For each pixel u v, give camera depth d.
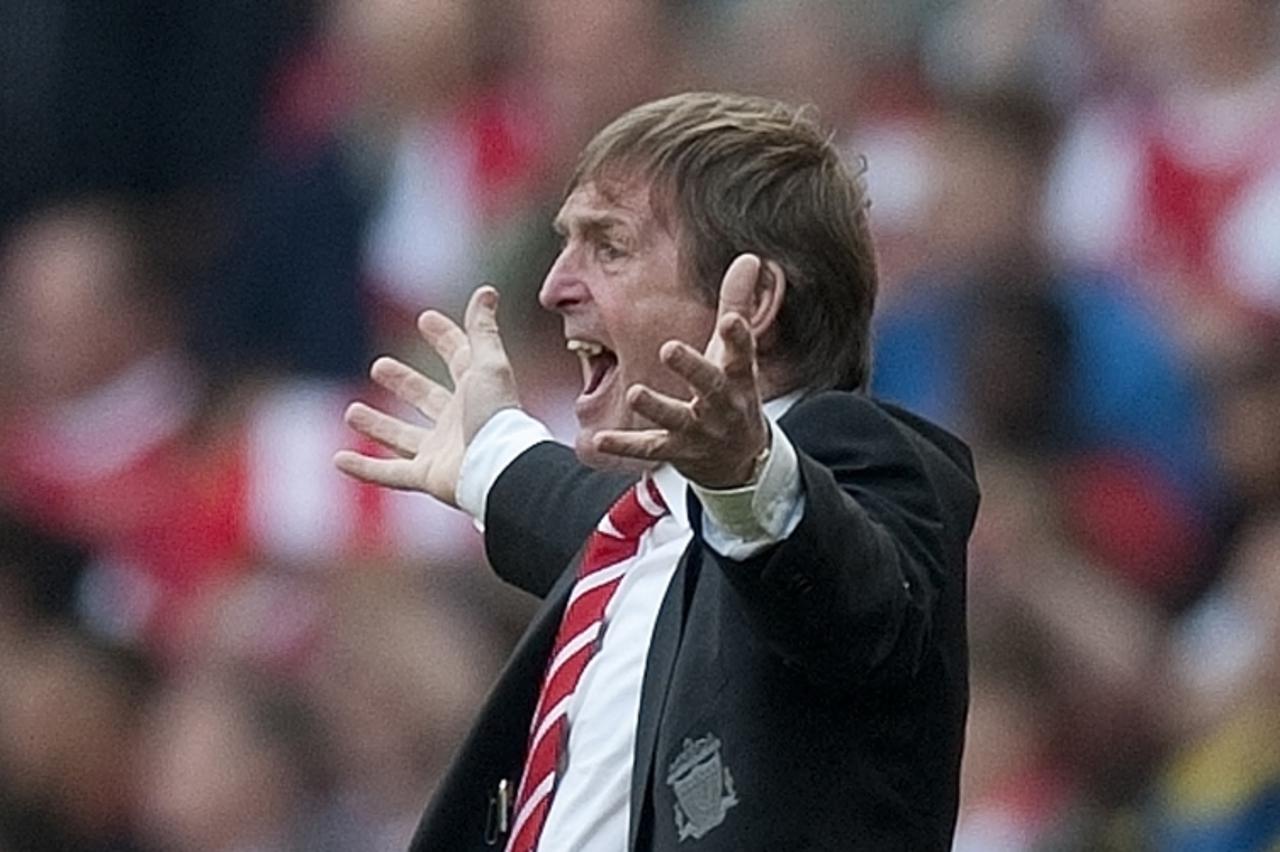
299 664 29.59
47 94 38.59
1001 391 30.48
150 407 34.44
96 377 34.84
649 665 14.54
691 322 14.80
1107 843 26.97
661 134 14.95
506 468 16.42
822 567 13.51
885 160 32.59
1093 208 32.47
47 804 30.16
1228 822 26.77
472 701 28.75
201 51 38.44
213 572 32.03
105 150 38.34
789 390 14.92
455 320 33.31
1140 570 29.73
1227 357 31.03
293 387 33.94
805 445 14.34
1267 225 31.89
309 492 32.00
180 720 29.38
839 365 14.98
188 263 36.75
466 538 31.00
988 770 27.00
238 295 34.97
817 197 14.92
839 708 14.16
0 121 38.44
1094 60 33.50
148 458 33.78
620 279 14.87
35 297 35.25
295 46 37.78
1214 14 32.75
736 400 13.25
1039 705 27.45
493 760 15.27
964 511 14.69
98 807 30.27
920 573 14.05
